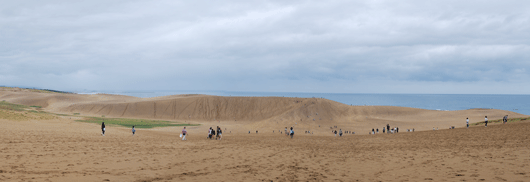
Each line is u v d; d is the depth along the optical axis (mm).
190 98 138500
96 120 79188
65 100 154125
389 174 11945
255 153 18766
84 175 10914
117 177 10914
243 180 11117
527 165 11758
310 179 11344
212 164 14547
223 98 138250
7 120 38719
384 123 82938
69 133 29250
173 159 15664
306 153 19031
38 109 110125
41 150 16422
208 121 114875
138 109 126438
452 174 11156
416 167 13070
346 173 12422
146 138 29922
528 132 23484
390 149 20203
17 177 9984
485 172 11055
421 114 105562
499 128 29328
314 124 80562
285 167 13945
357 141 28703
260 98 136250
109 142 23094
